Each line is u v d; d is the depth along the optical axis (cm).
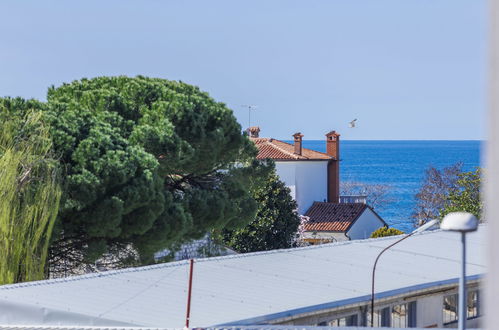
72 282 3619
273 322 3186
